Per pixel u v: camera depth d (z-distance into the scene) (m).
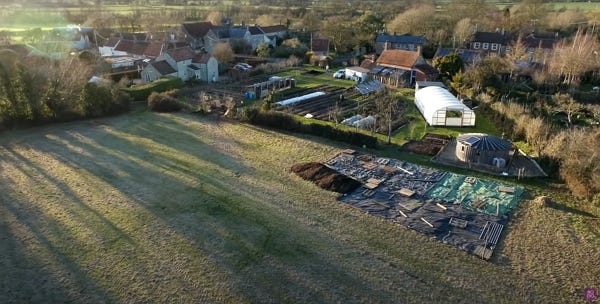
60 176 29.89
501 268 20.34
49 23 129.25
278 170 31.52
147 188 28.25
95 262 20.64
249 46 95.44
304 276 19.78
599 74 60.47
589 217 24.81
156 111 47.88
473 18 109.00
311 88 61.38
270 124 41.75
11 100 40.25
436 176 30.38
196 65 67.38
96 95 44.50
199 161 33.03
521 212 25.44
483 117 45.91
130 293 18.64
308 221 24.42
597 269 20.25
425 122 44.47
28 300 18.17
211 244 22.14
